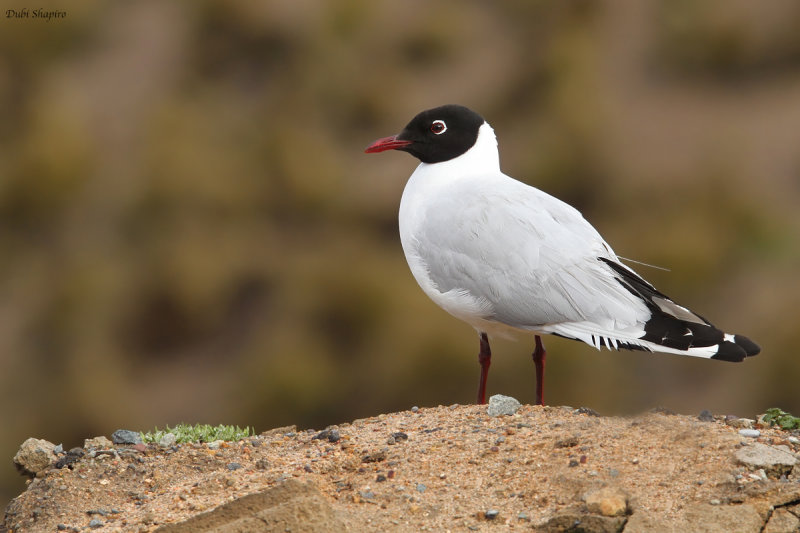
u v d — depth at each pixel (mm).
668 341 6418
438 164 7504
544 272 6668
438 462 5609
